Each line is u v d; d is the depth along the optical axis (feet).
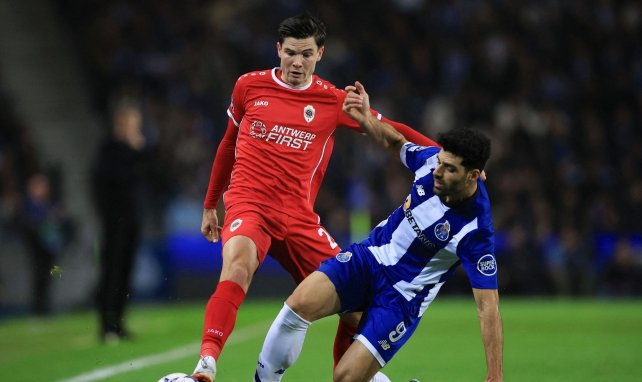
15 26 236.84
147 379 86.63
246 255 67.10
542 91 221.87
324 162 72.79
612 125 219.61
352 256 65.87
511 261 187.42
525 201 196.24
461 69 228.02
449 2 240.73
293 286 186.80
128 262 116.67
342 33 238.68
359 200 199.11
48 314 160.76
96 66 237.04
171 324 135.33
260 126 70.85
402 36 237.45
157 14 239.30
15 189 183.11
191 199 204.13
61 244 164.35
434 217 62.75
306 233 70.74
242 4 244.83
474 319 139.44
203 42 234.38
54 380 87.61
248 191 70.08
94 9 242.99
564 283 186.70
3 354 109.09
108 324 116.37
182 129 217.36
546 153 209.67
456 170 59.93
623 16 237.66
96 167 115.65
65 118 230.07
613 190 203.41
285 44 69.82
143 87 227.20
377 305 64.54
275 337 63.77
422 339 117.29
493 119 217.36
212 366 61.82
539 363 95.96
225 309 64.69
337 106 71.87
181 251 187.11
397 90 226.38
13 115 202.08
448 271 64.80
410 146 65.62
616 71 230.07
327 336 122.21
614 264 187.52
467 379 86.74
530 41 234.17
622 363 95.91
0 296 174.40
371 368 63.67
